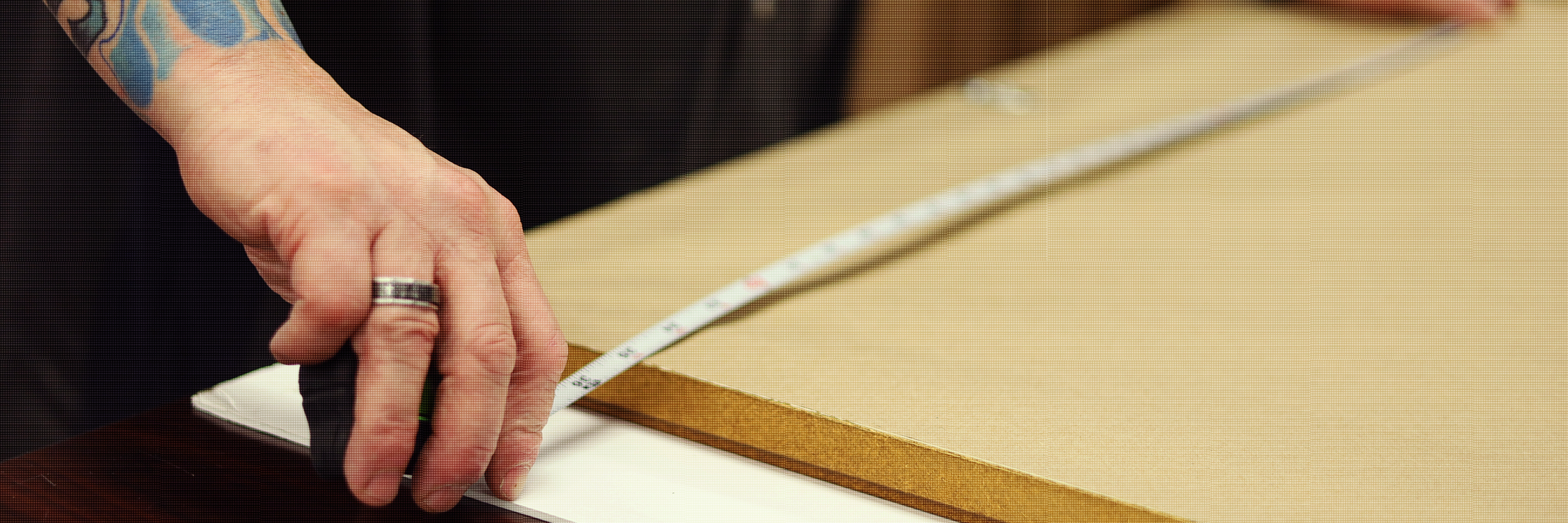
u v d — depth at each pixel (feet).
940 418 1.67
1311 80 4.16
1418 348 2.05
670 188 3.03
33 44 3.03
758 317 2.08
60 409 3.36
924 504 1.60
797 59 5.73
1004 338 2.03
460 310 1.39
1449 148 3.40
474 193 1.46
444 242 1.41
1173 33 5.07
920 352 1.94
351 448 1.31
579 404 1.86
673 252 2.48
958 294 2.27
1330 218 2.81
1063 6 6.78
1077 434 1.65
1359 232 2.72
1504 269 2.47
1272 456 1.61
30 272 3.21
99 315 3.36
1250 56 4.58
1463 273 2.45
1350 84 4.14
